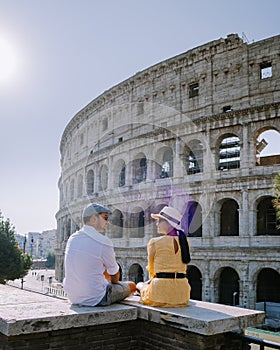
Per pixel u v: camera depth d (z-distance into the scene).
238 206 64.06
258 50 61.94
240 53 63.19
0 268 82.12
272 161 66.94
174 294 9.41
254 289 54.69
